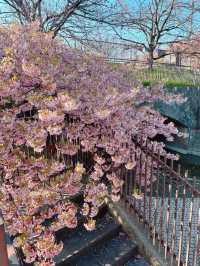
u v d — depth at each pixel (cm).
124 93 436
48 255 341
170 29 1895
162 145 514
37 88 399
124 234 482
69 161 423
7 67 357
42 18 1102
